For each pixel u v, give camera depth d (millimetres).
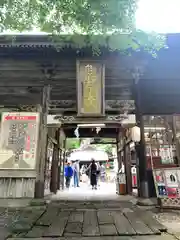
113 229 4262
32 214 5707
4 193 7562
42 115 8656
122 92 9914
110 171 27812
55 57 9188
